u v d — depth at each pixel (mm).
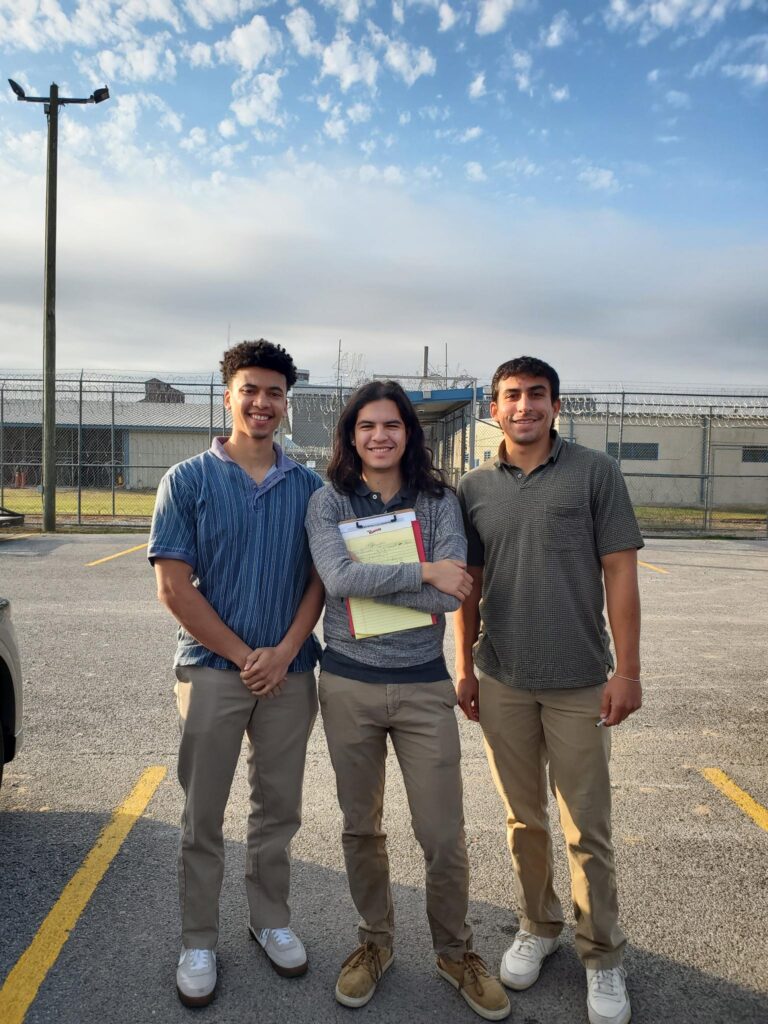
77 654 6504
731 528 19297
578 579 2461
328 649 2525
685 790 4004
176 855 3293
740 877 3160
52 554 12672
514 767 2602
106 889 3021
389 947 2555
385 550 2428
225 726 2477
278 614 2531
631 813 3738
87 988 2459
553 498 2449
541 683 2465
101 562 11789
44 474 16094
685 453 30656
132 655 6488
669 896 3014
